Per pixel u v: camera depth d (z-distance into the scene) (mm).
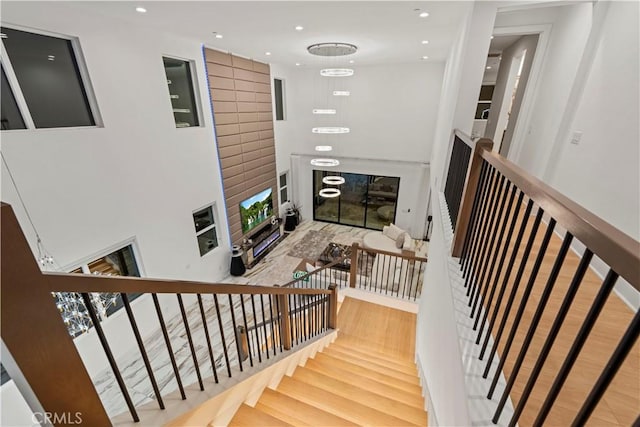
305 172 9258
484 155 1669
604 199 2125
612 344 1381
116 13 3363
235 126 6141
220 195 5973
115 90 3652
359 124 8219
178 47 4555
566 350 1336
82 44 3244
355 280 5273
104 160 3609
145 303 4418
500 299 1214
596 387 643
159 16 3484
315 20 3686
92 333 3664
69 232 3314
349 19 3643
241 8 3207
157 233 4516
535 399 1106
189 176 5062
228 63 5727
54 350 793
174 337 4590
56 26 2998
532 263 2178
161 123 4371
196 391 1539
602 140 2229
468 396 1154
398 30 4145
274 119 7652
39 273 727
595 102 2404
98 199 3588
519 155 4035
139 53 3914
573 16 2955
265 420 1671
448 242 2268
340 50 5234
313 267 6738
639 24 1976
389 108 7781
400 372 2949
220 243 6172
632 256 505
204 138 5328
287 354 2588
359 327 4441
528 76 4188
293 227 9133
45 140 3014
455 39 4414
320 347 3434
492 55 6715
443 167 3758
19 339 713
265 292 2029
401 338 4184
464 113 3344
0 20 2627
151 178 4305
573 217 705
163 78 4336
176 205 4840
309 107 8445
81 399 888
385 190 8844
